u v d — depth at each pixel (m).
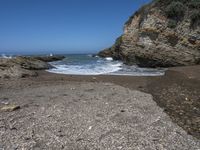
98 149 7.88
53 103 12.99
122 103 13.18
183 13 32.88
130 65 37.09
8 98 14.38
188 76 21.81
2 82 20.91
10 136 8.69
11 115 10.90
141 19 36.75
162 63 33.66
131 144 8.22
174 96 15.01
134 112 11.58
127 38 38.22
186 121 10.54
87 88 17.58
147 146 8.11
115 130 9.34
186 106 12.76
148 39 34.28
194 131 9.48
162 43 33.22
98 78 23.42
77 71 29.55
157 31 33.94
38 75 26.08
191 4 33.06
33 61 31.98
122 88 17.70
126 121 10.36
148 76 24.27
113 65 36.62
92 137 8.70
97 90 16.80
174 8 33.19
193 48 31.52
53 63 40.50
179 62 32.53
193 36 31.41
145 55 34.50
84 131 9.20
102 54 59.56
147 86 18.77
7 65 26.59
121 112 11.55
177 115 11.34
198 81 19.34
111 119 10.55
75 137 8.68
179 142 8.47
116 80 22.05
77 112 11.38
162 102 13.66
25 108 12.02
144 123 10.17
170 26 32.94
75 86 18.53
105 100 13.76
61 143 8.23
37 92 16.16
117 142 8.34
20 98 14.32
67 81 21.55
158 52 33.47
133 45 36.59
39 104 12.80
